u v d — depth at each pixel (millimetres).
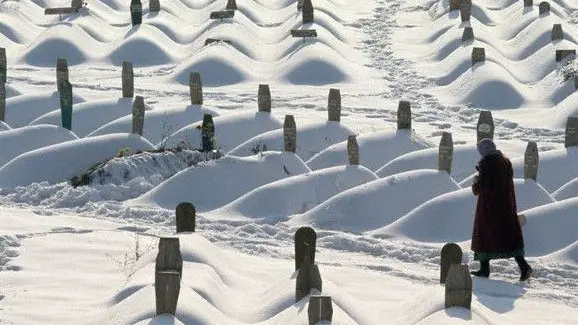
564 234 24688
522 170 30156
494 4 68625
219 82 48500
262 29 61219
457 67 49312
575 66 45750
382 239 25344
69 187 29188
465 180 29734
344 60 51656
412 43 58562
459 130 39406
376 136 33781
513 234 21609
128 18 64750
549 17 57562
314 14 59938
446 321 15875
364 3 70188
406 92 46812
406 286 20625
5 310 17625
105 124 38375
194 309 15852
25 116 39906
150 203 28188
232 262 21172
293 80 48781
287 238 25328
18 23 60688
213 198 28609
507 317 18594
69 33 55375
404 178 27812
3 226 24734
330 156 32750
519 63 51750
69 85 35000
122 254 22078
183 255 19391
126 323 15609
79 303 18156
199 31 59000
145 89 46469
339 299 17203
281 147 33688
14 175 30719
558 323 18438
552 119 40531
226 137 35656
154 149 32469
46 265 21219
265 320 17156
